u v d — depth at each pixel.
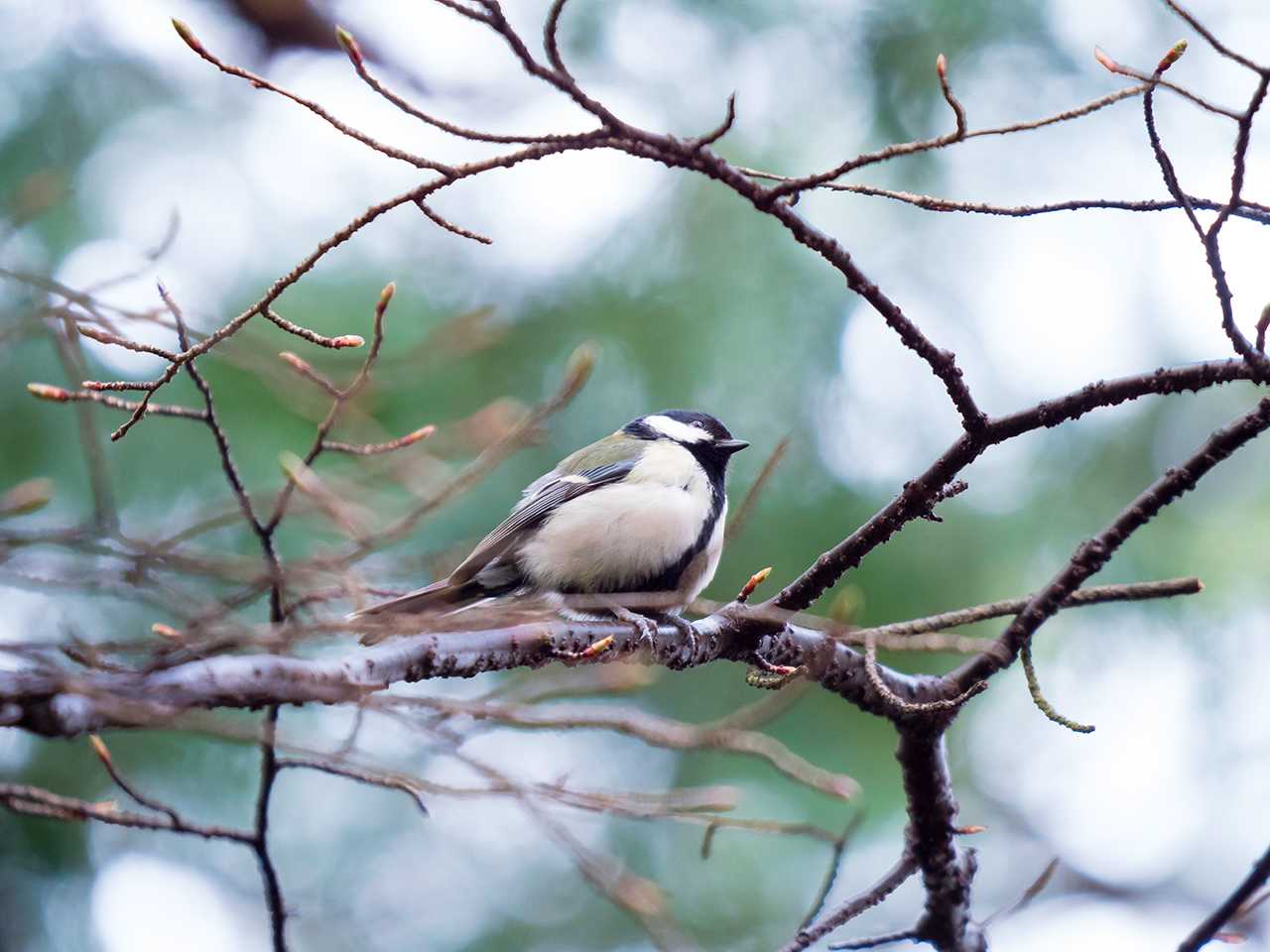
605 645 5.75
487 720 5.13
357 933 11.60
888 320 5.48
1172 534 11.78
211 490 9.79
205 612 4.42
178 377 9.97
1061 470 11.94
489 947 11.86
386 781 5.39
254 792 11.52
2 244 6.58
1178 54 4.80
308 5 11.60
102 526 4.56
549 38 4.54
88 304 5.38
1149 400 12.08
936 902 6.67
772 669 5.66
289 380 6.12
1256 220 5.39
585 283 11.88
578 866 5.26
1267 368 5.34
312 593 5.18
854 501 11.29
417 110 4.60
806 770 5.25
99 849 11.06
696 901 11.70
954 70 12.17
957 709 6.22
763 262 11.80
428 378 10.83
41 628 9.27
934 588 11.34
